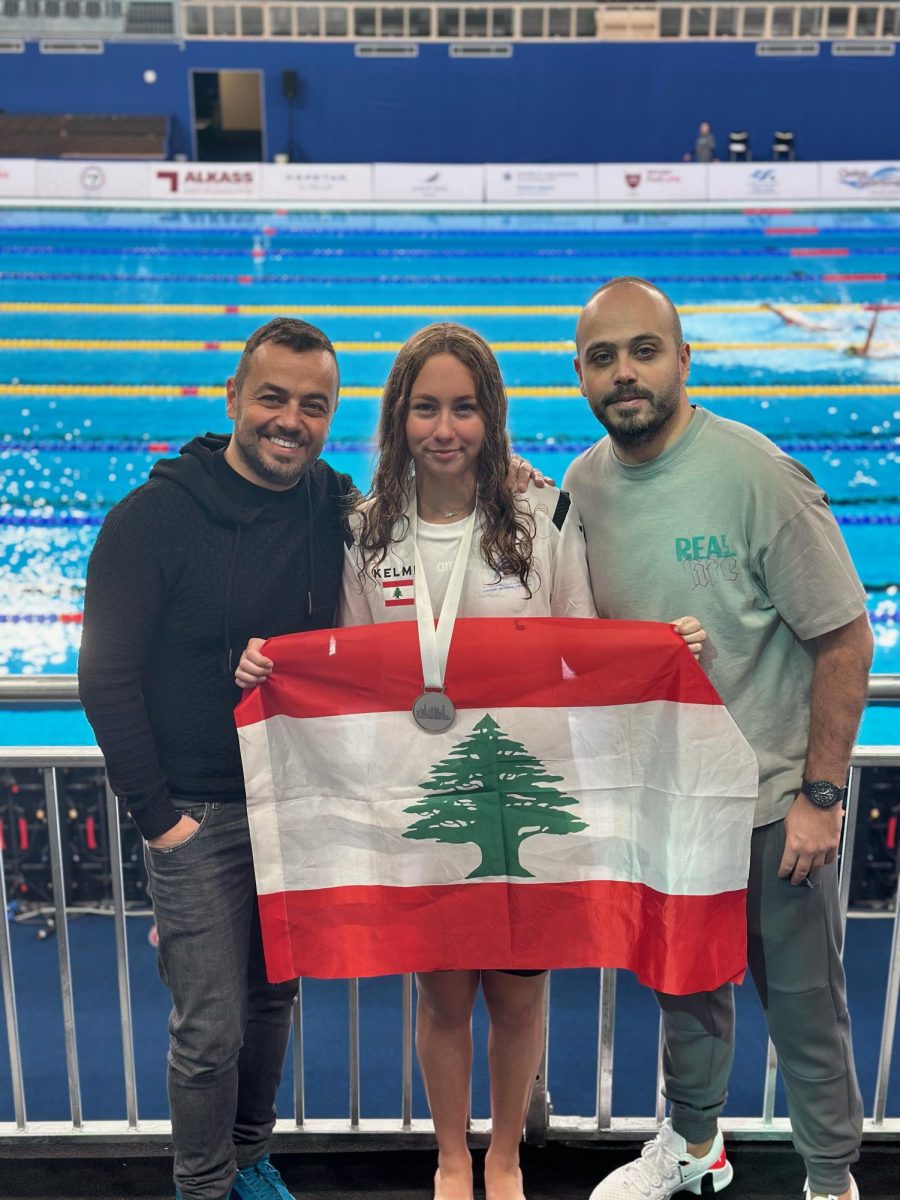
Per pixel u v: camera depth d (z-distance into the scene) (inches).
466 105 526.9
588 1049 127.5
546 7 512.1
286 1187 73.9
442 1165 71.4
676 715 62.0
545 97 526.0
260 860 62.9
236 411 60.8
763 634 63.7
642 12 513.0
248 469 61.1
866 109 526.3
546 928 66.1
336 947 65.7
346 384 364.8
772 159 532.1
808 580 61.2
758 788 64.6
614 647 61.5
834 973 66.7
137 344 391.9
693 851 62.6
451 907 65.8
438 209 502.9
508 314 414.9
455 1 510.6
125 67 515.8
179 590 60.9
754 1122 79.5
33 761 73.2
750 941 66.9
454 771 63.7
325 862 64.6
